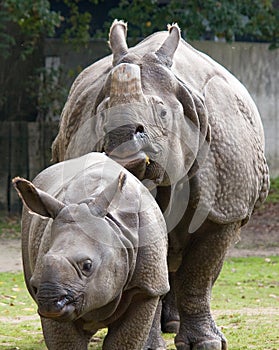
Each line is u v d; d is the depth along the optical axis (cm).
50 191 1186
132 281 1140
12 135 3684
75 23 3850
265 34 3866
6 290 2264
